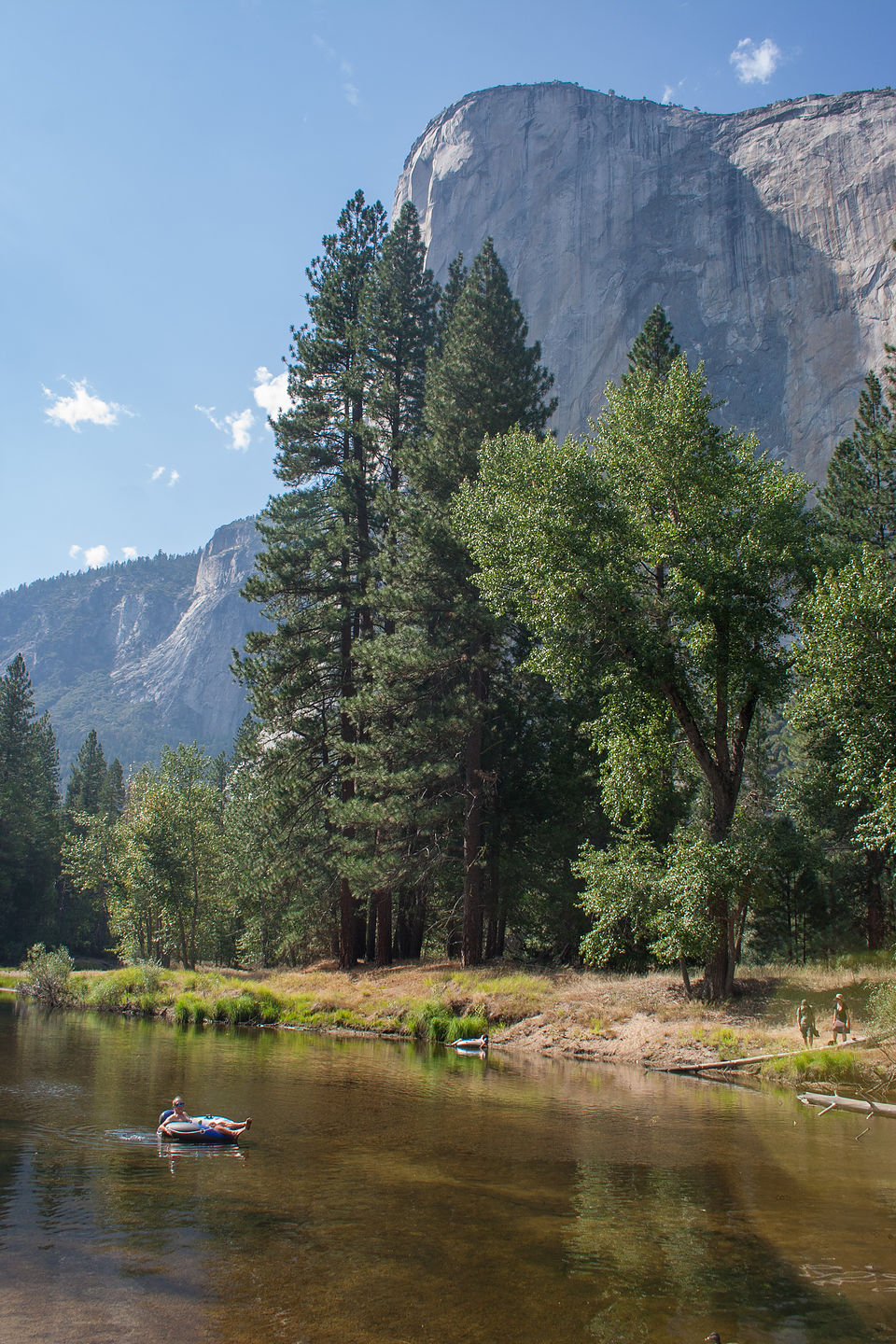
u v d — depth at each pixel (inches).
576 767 1295.5
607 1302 250.1
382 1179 375.2
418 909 1435.8
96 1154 407.2
